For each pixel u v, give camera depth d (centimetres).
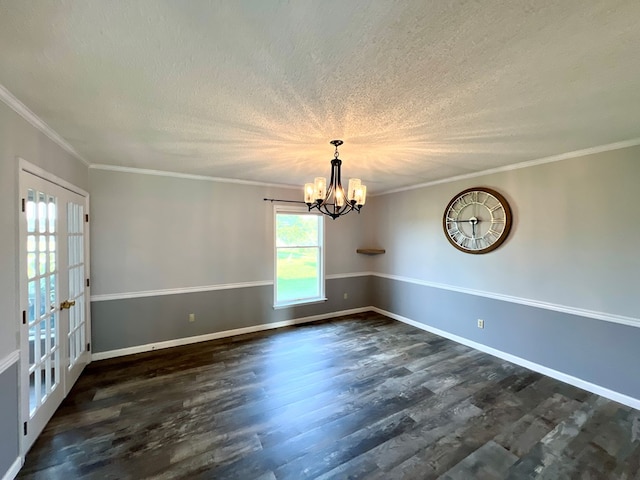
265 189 439
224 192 406
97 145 256
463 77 148
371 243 545
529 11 104
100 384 277
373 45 123
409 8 103
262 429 216
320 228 498
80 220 293
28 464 181
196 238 387
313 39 119
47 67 138
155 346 362
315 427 219
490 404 249
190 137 235
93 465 181
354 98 170
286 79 150
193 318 387
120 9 102
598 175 264
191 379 289
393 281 499
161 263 365
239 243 419
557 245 293
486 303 358
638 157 242
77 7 101
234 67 139
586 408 244
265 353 353
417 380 290
